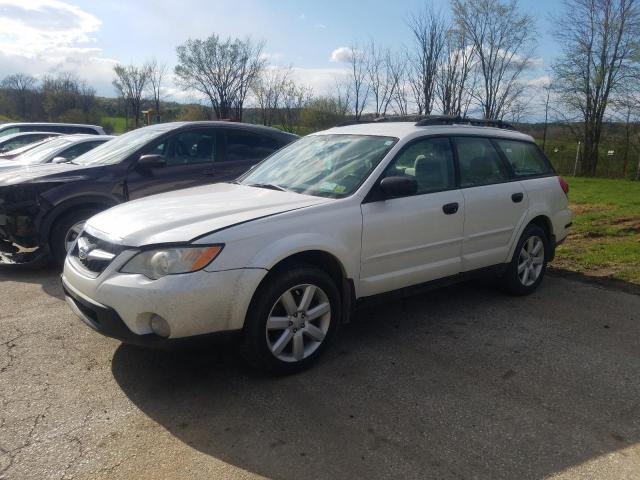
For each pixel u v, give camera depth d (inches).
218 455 106.9
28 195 230.7
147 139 265.6
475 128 195.8
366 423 118.6
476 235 183.9
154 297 120.3
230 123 292.0
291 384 136.3
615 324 180.2
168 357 150.7
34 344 158.4
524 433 115.4
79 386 133.8
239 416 121.0
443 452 108.4
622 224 383.2
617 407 126.8
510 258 200.4
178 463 104.3
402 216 159.6
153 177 258.8
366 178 156.9
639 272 241.3
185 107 1309.1
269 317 134.0
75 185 236.7
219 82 1270.9
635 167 1081.4
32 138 608.7
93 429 115.4
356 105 920.9
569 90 1098.1
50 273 237.8
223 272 124.9
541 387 135.9
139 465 103.7
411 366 147.2
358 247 150.1
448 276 179.5
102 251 132.7
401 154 165.6
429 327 176.4
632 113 1049.5
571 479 100.7
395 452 108.2
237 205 146.2
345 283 149.9
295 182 169.6
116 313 124.5
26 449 108.0
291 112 1086.4
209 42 1248.8
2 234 239.0
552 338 167.6
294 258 140.9
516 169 207.3
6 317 180.4
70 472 101.3
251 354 133.5
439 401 128.3
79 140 405.1
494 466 104.2
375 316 186.9
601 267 252.5
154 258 123.6
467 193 180.4
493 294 212.4
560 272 244.7
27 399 127.3
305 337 144.8
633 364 149.7
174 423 118.1
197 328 124.2
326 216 143.9
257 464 104.1
